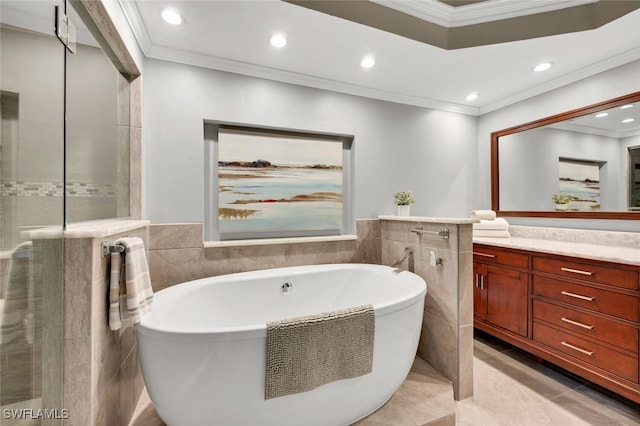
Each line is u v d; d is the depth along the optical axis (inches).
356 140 101.6
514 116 111.7
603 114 87.7
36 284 36.3
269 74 88.4
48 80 39.3
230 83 84.5
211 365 44.4
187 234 79.4
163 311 56.7
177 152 79.0
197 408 45.6
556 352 74.8
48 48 39.7
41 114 38.1
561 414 62.7
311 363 48.5
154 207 77.0
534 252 80.1
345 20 66.1
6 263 32.7
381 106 105.9
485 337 101.8
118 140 67.0
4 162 32.9
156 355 45.3
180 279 78.9
